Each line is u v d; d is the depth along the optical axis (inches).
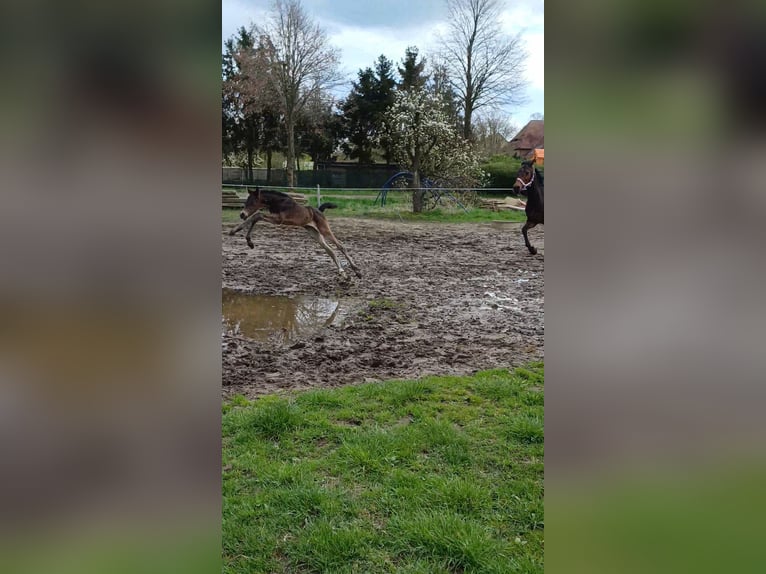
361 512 83.0
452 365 149.9
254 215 255.1
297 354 157.5
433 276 266.4
